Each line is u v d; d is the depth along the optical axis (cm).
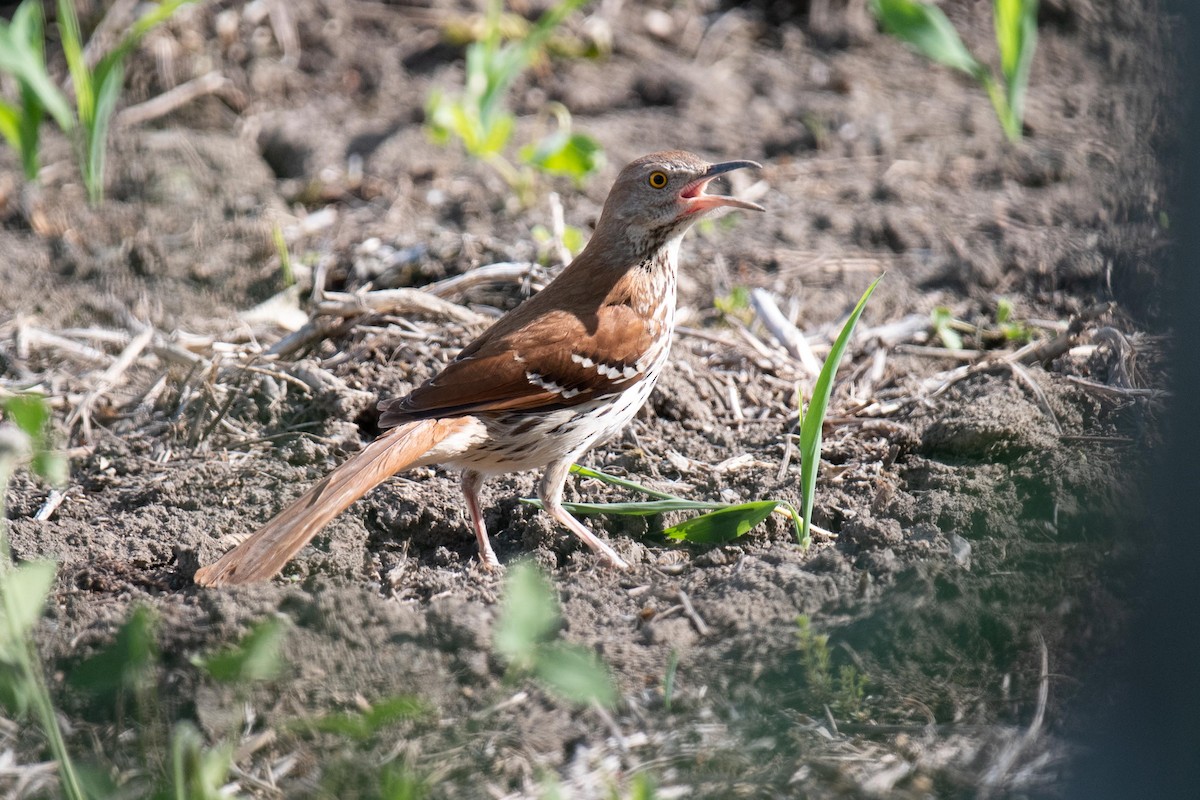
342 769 701
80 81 1400
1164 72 1151
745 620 793
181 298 1360
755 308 1253
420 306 1216
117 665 660
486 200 1498
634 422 1105
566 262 1300
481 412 896
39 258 1431
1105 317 1159
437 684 752
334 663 757
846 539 890
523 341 909
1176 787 630
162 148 1608
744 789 689
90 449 1081
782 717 735
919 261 1367
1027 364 1131
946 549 847
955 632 777
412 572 916
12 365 1225
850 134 1620
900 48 1830
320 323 1210
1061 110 1639
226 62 1753
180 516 972
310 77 1755
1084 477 910
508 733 725
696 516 965
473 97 1504
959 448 987
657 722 733
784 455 1050
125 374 1217
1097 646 762
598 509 923
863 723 730
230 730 719
